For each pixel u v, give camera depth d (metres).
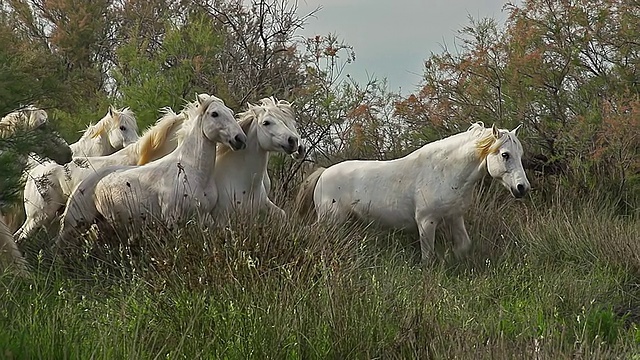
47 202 18.77
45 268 15.21
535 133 26.12
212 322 11.41
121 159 19.28
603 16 26.56
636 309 15.30
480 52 26.86
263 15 27.80
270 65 28.28
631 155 23.80
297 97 26.20
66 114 26.33
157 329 11.21
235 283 12.38
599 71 26.98
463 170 18.73
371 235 18.83
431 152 19.22
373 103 27.50
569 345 11.73
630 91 26.02
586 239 18.47
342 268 13.67
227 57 28.92
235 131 17.12
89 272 14.81
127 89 26.77
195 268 13.45
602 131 24.00
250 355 10.66
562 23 26.77
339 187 20.09
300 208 20.72
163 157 18.16
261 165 18.23
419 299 12.77
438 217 18.91
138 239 15.57
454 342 11.07
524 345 11.46
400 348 11.22
